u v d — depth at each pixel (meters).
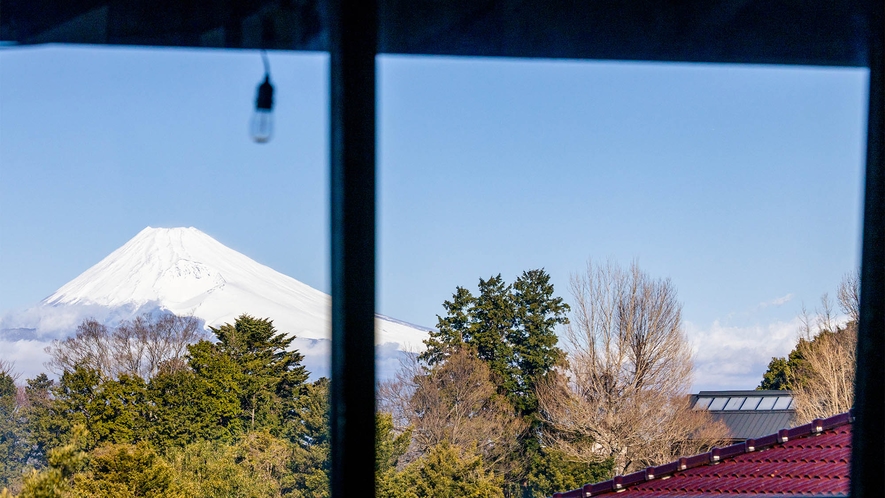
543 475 22.62
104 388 21.06
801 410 21.98
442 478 21.31
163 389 21.41
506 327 26.55
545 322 26.88
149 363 22.09
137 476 17.86
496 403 23.39
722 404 22.58
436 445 21.78
